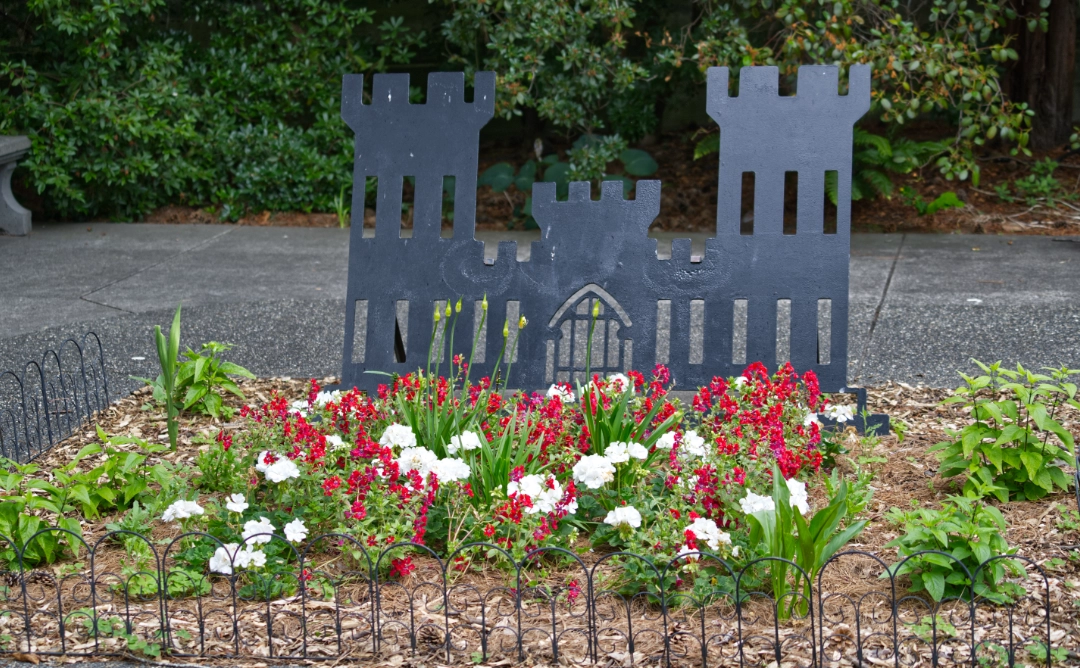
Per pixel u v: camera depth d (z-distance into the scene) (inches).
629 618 107.7
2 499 128.4
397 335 189.3
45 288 289.9
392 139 182.5
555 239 180.2
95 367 219.0
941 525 116.2
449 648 109.3
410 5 436.8
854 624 114.1
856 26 354.3
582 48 357.4
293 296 278.8
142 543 131.0
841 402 178.4
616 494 136.2
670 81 420.5
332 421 146.1
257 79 404.8
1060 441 163.8
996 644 108.1
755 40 398.0
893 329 238.7
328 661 109.0
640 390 165.5
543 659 108.6
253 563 117.0
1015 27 431.2
